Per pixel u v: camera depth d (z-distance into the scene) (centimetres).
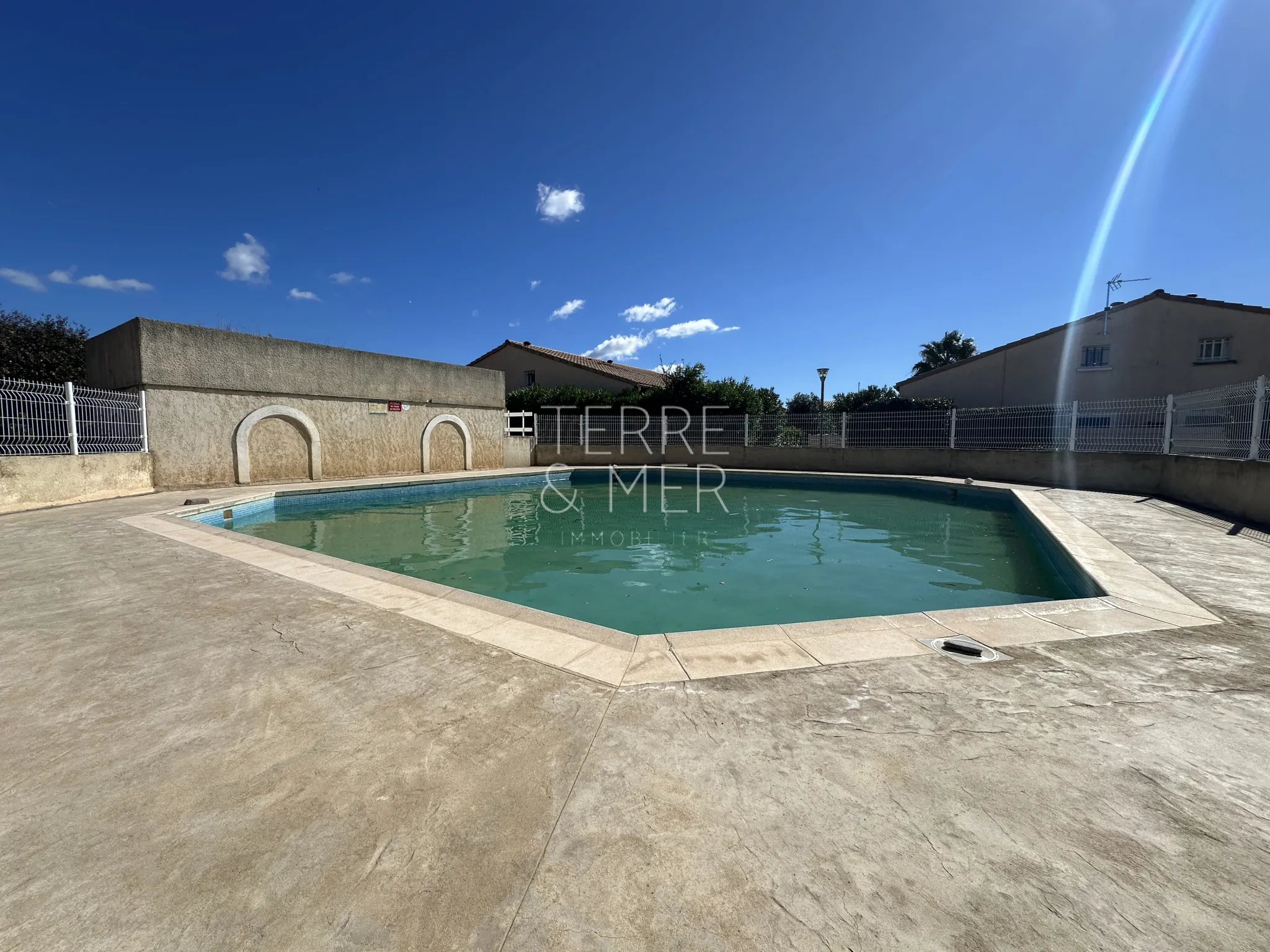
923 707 228
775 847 147
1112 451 1140
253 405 1180
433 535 831
